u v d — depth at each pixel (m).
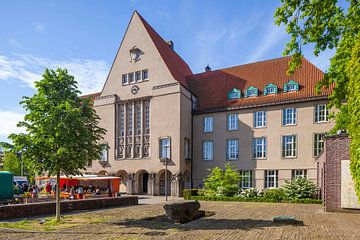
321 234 11.53
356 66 6.84
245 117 37.41
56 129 14.57
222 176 31.66
